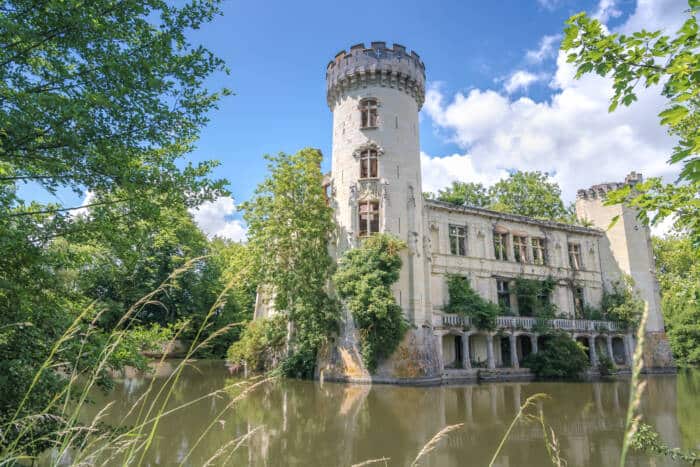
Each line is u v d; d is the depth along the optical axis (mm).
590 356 37094
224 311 40250
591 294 41438
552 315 35906
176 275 5141
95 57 8250
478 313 31969
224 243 56562
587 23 5883
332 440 14078
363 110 33094
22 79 7758
